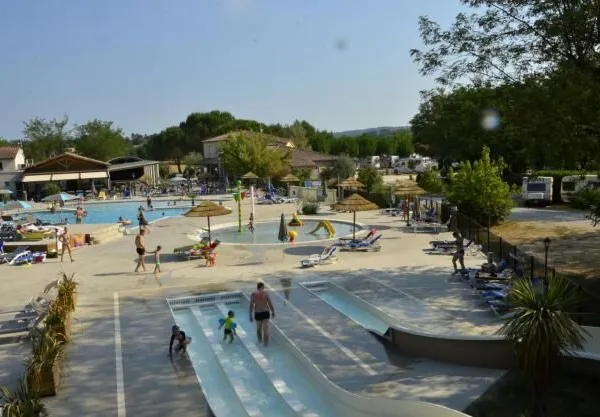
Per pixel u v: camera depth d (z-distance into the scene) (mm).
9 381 11461
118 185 71750
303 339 13344
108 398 10500
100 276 21078
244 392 10789
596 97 14328
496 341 11359
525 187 41094
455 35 16594
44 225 35125
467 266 20734
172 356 12648
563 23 14281
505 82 16188
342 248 25109
